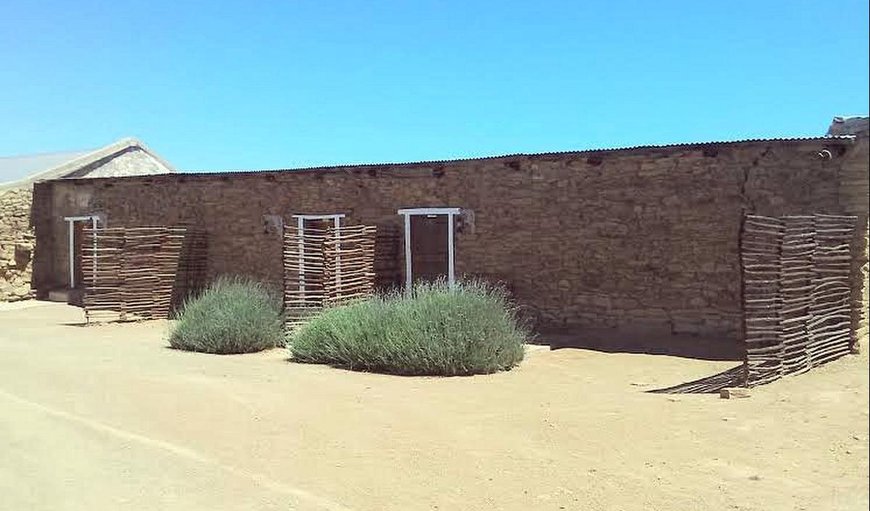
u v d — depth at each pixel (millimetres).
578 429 7594
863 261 11055
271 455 6922
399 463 6660
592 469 6395
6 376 10828
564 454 6820
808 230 10242
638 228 13945
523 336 12352
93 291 19266
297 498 5820
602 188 14344
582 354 12539
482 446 7105
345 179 17750
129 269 19328
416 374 10914
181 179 20438
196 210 20219
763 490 5766
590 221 14469
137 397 9312
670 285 13633
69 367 11688
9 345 14711
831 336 10680
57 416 8250
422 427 7781
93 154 26281
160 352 13680
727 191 13000
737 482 5973
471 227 15883
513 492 5918
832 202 11734
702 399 8812
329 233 15406
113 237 19266
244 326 13828
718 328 13172
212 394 9461
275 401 9047
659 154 13695
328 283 14977
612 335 14016
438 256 18219
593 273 14430
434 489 6016
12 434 7508
